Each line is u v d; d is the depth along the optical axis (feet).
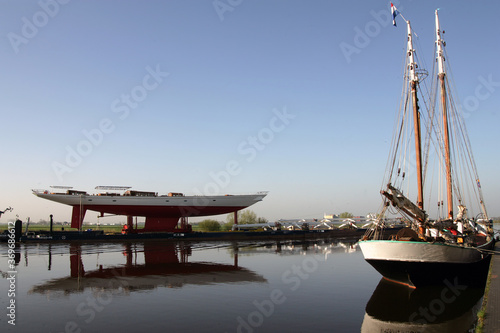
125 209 219.41
